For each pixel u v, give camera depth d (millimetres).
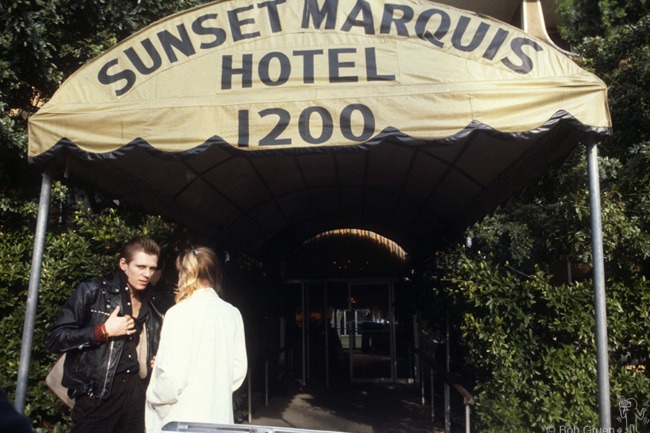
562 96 3725
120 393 3441
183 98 3887
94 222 6098
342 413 9219
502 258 7152
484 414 5102
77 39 7418
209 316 3215
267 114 3816
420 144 3742
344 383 12375
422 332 10859
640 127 6551
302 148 3803
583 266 8047
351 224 11227
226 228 7617
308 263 12789
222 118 3834
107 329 3322
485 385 5184
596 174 3816
